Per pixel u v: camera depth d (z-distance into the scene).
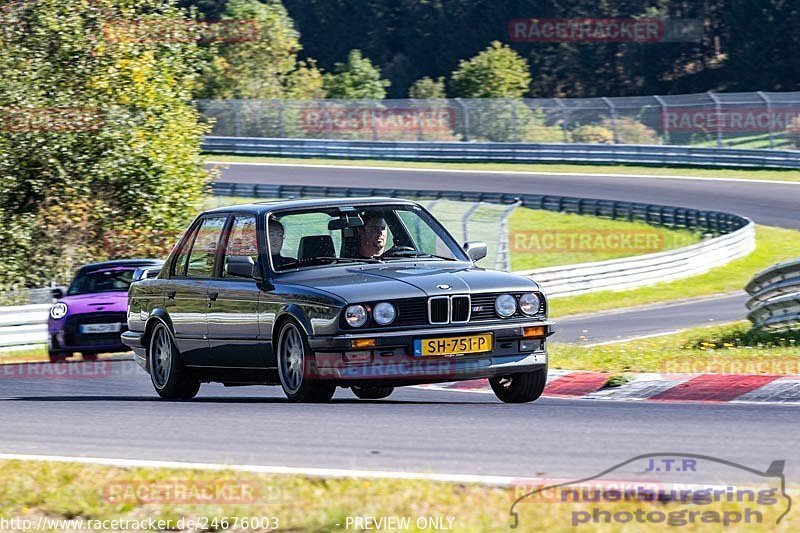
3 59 91.88
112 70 94.75
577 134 183.12
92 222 92.12
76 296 57.16
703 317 74.44
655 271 100.25
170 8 100.94
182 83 101.75
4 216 90.31
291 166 186.62
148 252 92.88
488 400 33.62
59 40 94.00
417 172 174.25
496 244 102.81
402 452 23.05
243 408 30.45
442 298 28.72
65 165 91.56
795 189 145.88
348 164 186.38
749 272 105.44
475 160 182.38
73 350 55.44
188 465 22.25
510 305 29.50
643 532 16.14
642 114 180.25
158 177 95.50
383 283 29.20
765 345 47.78
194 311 33.78
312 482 20.14
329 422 27.05
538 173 169.12
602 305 88.38
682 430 24.84
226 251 33.16
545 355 30.03
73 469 22.42
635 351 45.91
